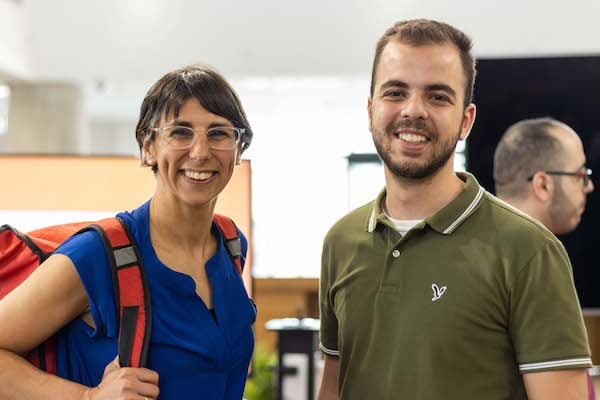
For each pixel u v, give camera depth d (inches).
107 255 65.4
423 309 71.0
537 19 222.8
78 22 249.0
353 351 75.3
